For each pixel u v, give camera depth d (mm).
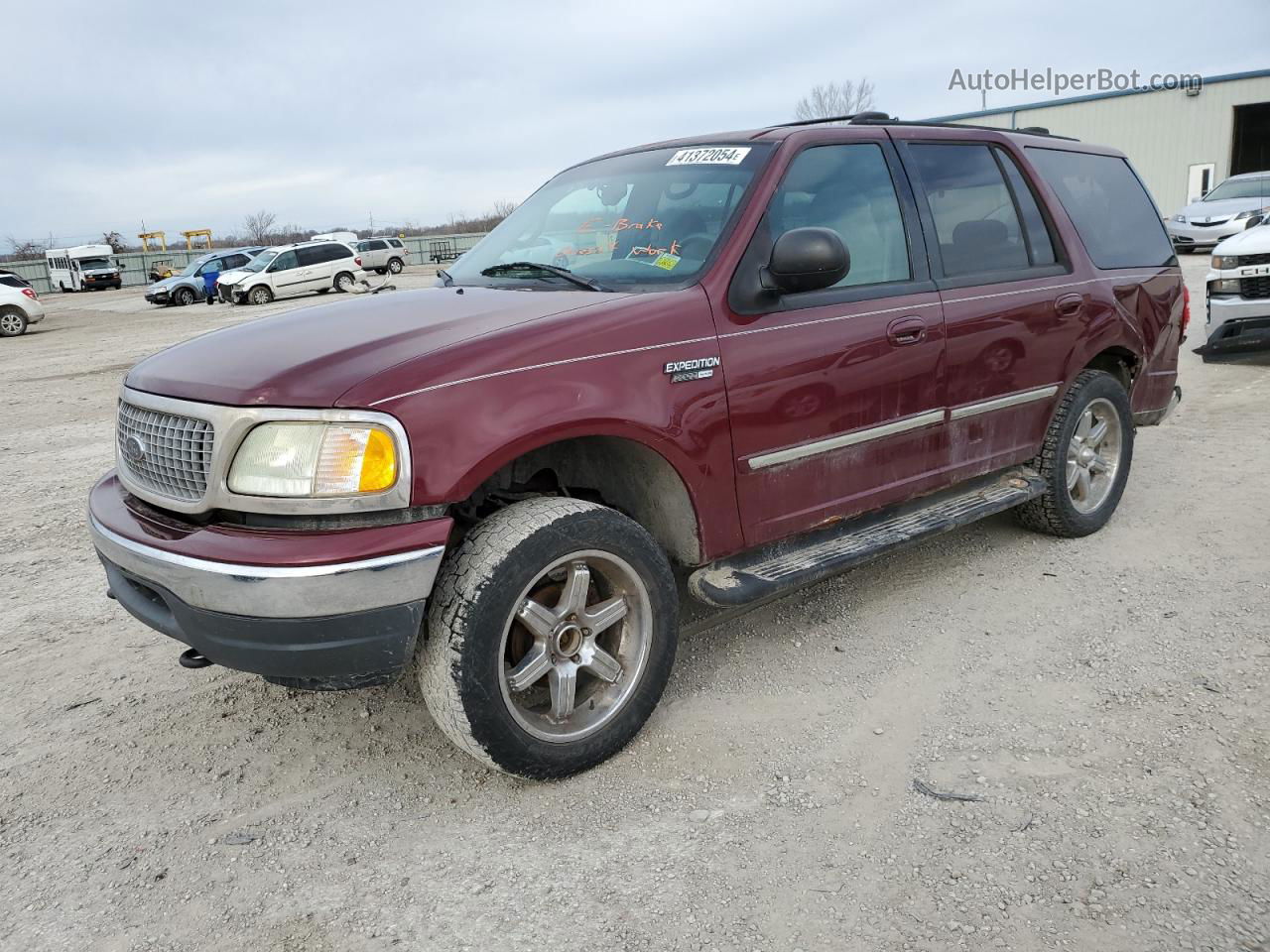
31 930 2314
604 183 3748
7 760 3102
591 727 2830
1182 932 2111
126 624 4172
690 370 2916
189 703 3424
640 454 3025
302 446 2406
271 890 2426
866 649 3592
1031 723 3010
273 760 3035
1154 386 4957
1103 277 4488
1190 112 31516
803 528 3350
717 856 2459
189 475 2588
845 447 3398
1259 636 3484
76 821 2754
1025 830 2486
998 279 3963
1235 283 8461
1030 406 4164
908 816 2576
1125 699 3115
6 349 18375
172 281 31688
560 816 2666
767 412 3119
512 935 2219
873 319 3412
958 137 4043
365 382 2441
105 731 3256
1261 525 4633
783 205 3283
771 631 3779
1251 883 2252
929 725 3033
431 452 2436
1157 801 2572
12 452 7871
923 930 2162
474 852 2533
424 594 2461
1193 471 5617
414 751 3045
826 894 2295
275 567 2338
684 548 3115
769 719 3117
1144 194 5078
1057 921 2166
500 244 3863
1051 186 4418
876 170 3648
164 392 2730
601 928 2225
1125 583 4062
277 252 28219
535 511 2672
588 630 2818
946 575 4262
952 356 3709
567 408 2643
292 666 2418
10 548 5262
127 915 2354
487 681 2561
